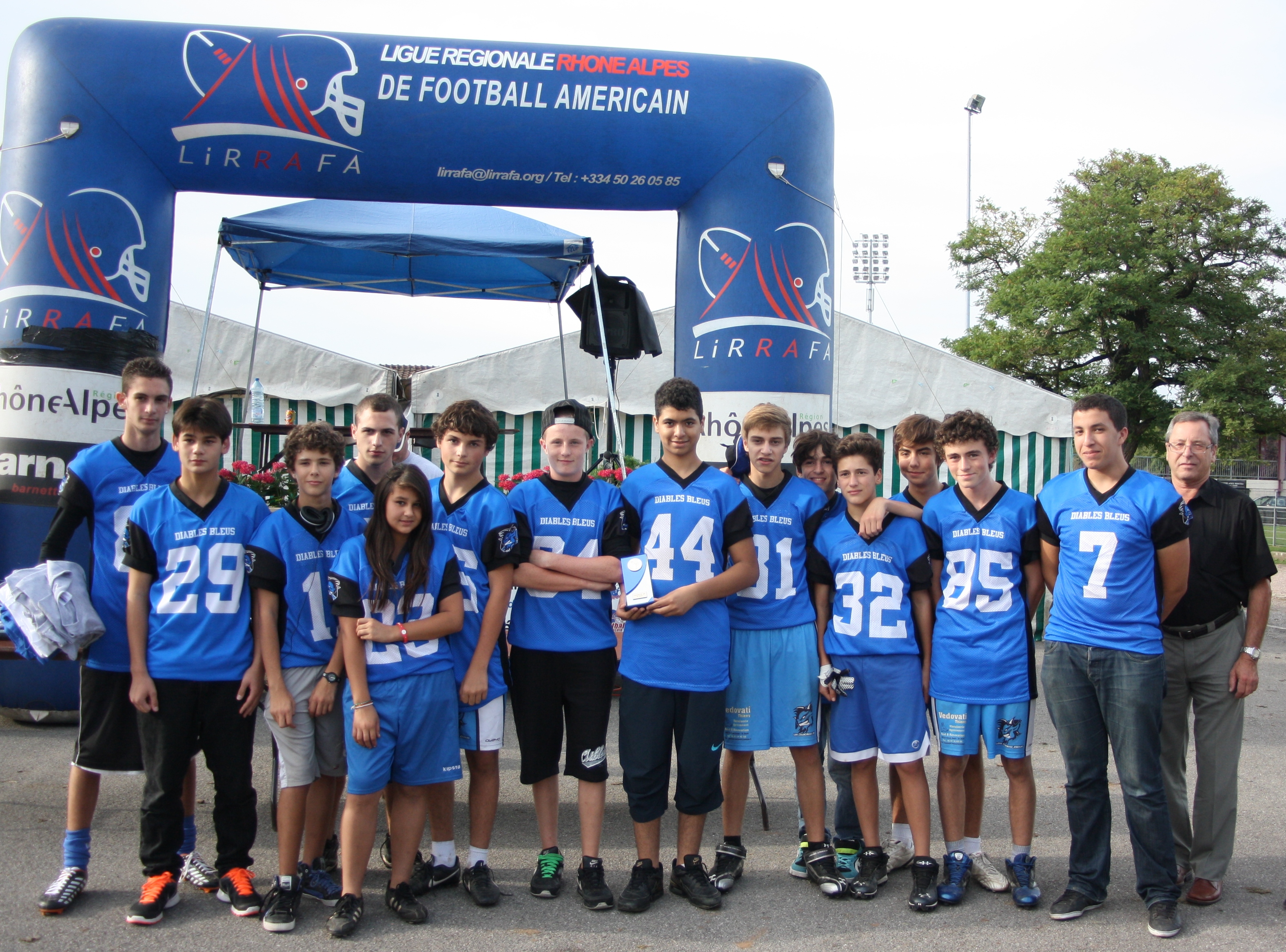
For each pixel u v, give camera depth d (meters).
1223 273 23.42
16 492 5.30
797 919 3.29
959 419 3.56
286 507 3.39
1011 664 3.45
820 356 6.12
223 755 3.25
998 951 3.06
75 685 5.51
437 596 3.29
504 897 3.43
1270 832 4.17
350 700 3.17
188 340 9.16
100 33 5.54
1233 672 3.43
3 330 5.36
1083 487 3.42
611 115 5.82
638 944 3.09
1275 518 26.16
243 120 5.59
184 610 3.21
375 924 3.19
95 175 5.46
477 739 3.41
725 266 5.96
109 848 3.77
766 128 5.94
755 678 3.60
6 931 3.05
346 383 9.42
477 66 5.75
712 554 3.47
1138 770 3.23
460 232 7.08
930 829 4.12
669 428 3.54
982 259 26.33
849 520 3.68
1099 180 24.12
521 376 9.34
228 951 2.96
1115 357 23.52
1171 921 3.18
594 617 3.50
